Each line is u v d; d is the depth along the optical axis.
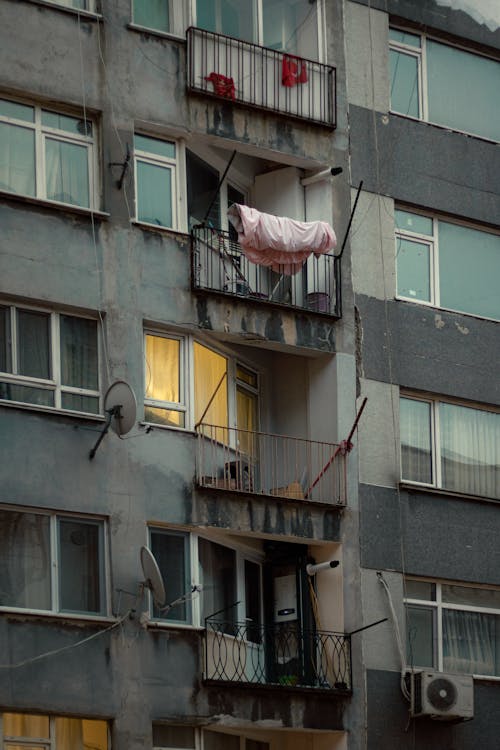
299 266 38.28
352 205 40.06
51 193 35.91
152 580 33.59
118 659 33.97
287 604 37.88
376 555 38.25
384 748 37.06
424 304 40.75
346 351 39.06
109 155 36.47
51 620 33.44
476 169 42.41
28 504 33.81
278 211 40.06
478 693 38.69
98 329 35.69
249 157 40.28
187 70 38.00
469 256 42.03
